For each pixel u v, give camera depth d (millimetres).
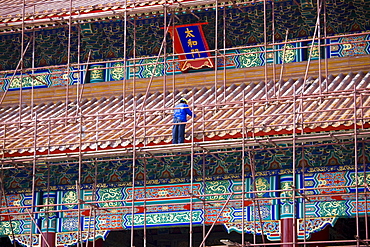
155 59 47219
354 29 43812
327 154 38344
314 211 38031
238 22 45156
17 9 51156
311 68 43750
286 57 44719
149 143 38406
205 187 40281
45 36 48188
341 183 37938
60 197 42688
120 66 43750
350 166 37969
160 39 46812
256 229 38812
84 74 48500
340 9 42844
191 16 45031
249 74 44906
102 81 48125
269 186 39125
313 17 43344
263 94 42594
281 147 36938
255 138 35812
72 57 49125
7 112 48312
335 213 37656
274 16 44250
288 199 38656
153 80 46719
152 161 40688
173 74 42906
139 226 40781
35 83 49594
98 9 44406
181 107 37281
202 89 45156
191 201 35500
